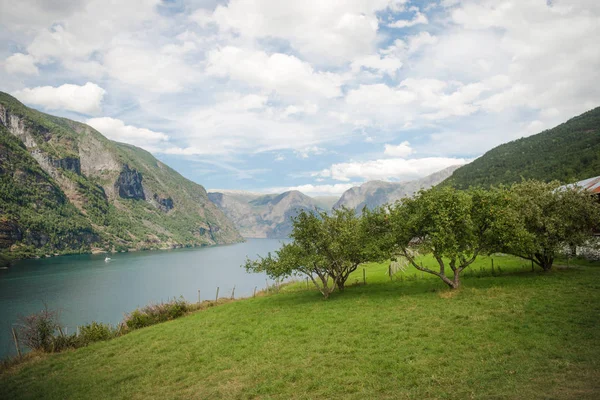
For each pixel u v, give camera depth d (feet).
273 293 161.38
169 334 93.61
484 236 101.14
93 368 73.77
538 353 49.96
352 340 66.59
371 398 43.29
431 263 166.91
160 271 594.65
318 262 111.24
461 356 52.54
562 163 438.40
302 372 54.80
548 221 105.19
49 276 506.07
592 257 128.88
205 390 54.13
